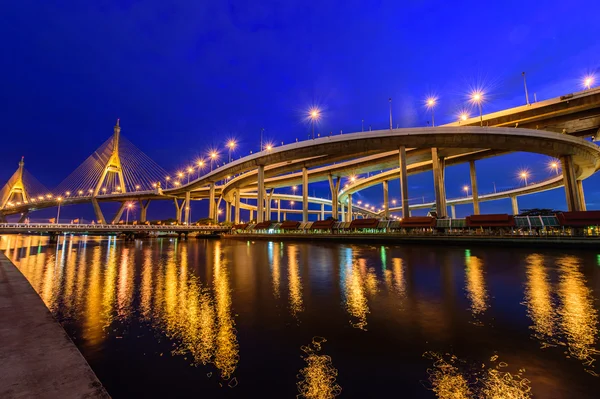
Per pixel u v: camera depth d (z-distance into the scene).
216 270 18.53
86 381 2.78
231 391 4.83
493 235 33.78
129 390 4.89
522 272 16.23
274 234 59.66
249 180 88.88
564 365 5.62
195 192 120.88
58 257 28.75
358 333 7.44
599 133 57.69
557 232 33.59
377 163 72.50
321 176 86.12
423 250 30.50
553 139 48.78
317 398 4.59
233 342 6.93
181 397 4.66
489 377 5.19
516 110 51.97
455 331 7.51
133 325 8.17
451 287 12.67
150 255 30.38
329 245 41.09
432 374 5.33
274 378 5.25
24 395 2.40
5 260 12.30
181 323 8.30
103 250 38.47
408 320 8.41
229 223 96.44
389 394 4.69
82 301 10.90
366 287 12.87
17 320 4.37
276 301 10.66
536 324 7.95
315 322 8.31
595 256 23.67
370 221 51.41
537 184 92.25
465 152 61.22
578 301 10.23
